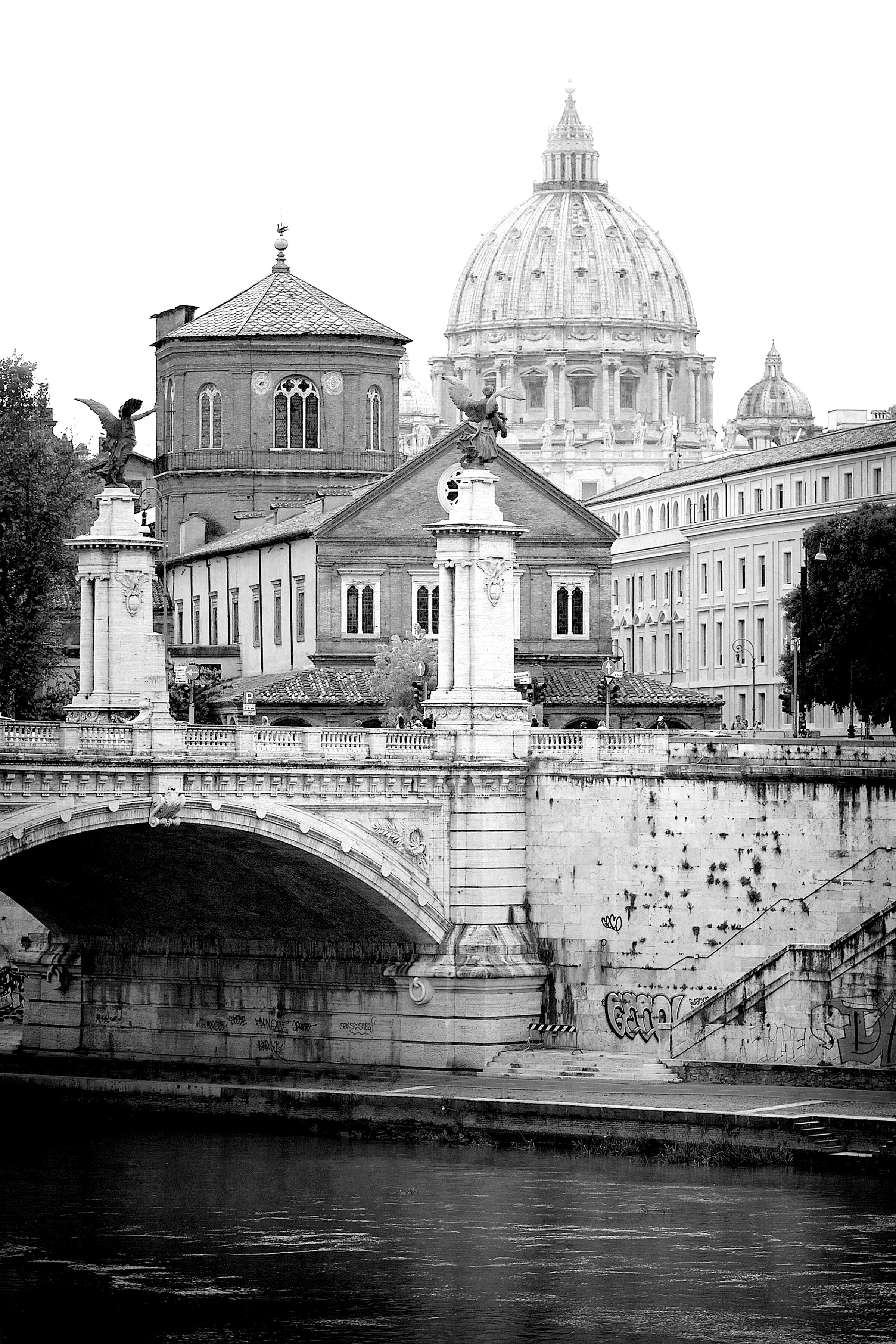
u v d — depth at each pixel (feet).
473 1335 299.99
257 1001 457.27
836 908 437.17
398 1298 313.73
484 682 440.45
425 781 433.07
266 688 600.80
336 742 424.87
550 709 617.62
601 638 636.89
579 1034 439.63
